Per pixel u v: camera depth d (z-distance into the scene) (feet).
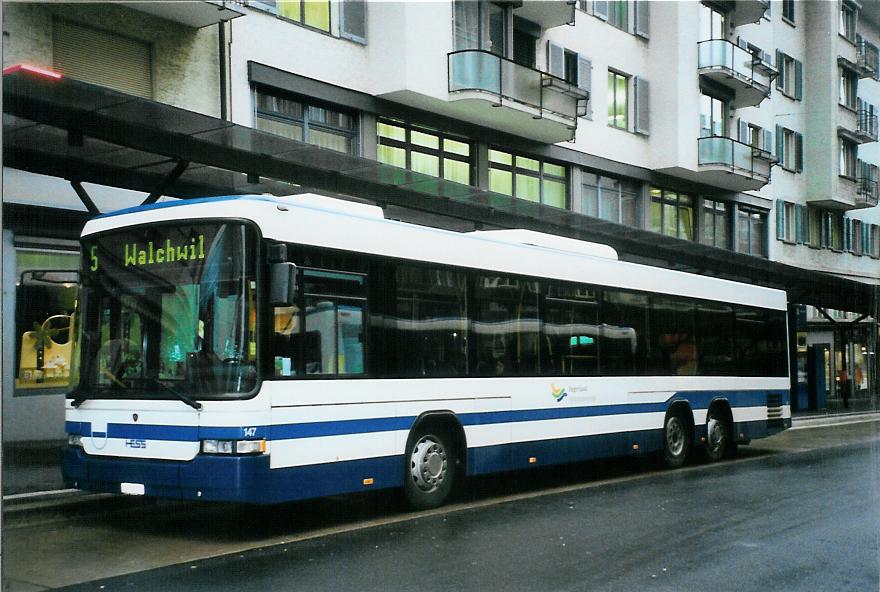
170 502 34.71
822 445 67.00
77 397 28.81
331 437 29.04
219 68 55.01
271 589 21.17
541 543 26.91
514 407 37.47
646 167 97.14
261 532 28.89
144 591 21.06
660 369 47.85
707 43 99.14
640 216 97.04
